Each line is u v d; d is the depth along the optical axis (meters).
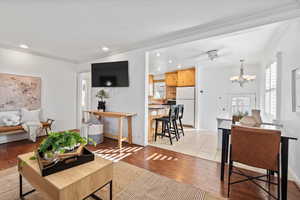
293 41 2.13
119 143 3.29
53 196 1.19
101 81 4.05
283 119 2.55
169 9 1.98
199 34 2.62
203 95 5.76
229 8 1.95
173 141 3.93
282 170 1.66
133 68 3.61
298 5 1.83
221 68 5.46
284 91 2.54
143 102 3.46
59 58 4.48
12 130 3.25
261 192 1.83
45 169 1.29
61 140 1.49
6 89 3.53
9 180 1.97
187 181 2.05
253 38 2.91
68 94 4.85
